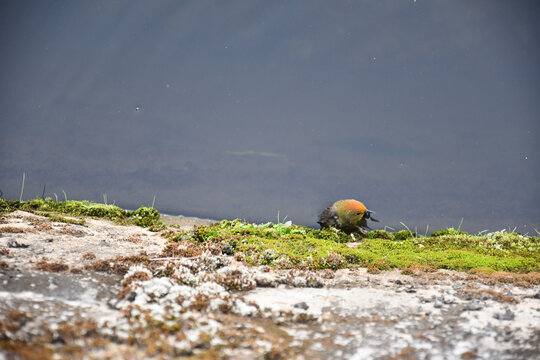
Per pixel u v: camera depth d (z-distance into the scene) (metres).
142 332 4.23
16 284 5.09
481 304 5.57
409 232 9.86
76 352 3.73
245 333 4.49
